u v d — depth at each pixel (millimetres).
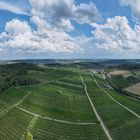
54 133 155250
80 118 186000
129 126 172500
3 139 137000
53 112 192500
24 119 169500
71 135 155125
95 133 160125
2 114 169125
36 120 171125
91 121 181750
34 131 153625
